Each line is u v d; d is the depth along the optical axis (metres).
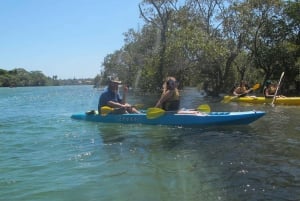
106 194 5.67
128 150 8.57
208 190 5.74
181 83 35.50
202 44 30.77
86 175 6.62
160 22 36.22
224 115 11.47
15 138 10.54
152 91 36.09
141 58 45.47
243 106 20.42
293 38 35.91
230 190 5.73
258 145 8.88
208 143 9.21
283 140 9.47
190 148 8.67
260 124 12.28
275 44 34.81
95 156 8.02
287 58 34.22
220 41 33.00
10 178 6.50
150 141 9.59
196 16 34.78
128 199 5.45
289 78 35.06
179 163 7.33
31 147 9.17
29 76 159.88
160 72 34.34
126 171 6.84
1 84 139.38
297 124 12.30
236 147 8.70
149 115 12.09
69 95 47.84
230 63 34.00
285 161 7.34
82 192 5.76
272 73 35.94
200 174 6.56
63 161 7.63
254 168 6.87
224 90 35.38
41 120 15.00
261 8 33.28
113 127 12.02
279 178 6.26
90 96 43.50
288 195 5.49
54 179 6.42
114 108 12.97
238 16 32.88
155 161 7.51
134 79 43.31
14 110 21.83
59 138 10.34
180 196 5.52
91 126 12.34
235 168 6.89
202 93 38.47
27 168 7.14
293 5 34.34
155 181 6.22
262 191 5.66
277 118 14.00
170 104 12.08
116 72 56.66
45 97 43.16
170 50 32.28
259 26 33.72
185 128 11.49
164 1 34.53
